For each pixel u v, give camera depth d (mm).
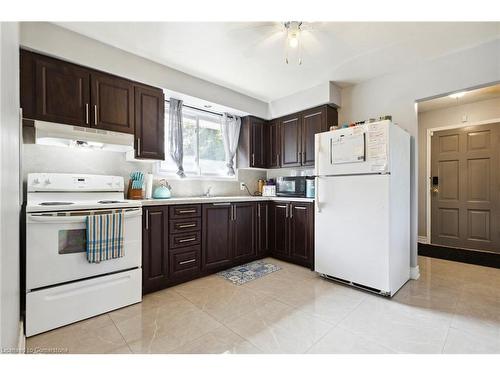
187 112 3293
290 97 3504
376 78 2953
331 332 1676
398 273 2332
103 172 2508
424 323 1781
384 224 2184
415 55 2457
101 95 2234
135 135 2447
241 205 3107
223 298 2203
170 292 2334
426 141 4195
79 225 1829
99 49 2191
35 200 1985
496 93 3439
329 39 2174
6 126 916
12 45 1124
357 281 2357
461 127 3873
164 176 2988
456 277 2686
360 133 2334
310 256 2926
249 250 3195
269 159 3893
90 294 1857
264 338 1607
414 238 2668
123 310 1983
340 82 3086
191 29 2018
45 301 1668
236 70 2760
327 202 2602
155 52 2381
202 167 3459
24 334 1583
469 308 2002
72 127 2016
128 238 2082
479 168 3732
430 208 4180
